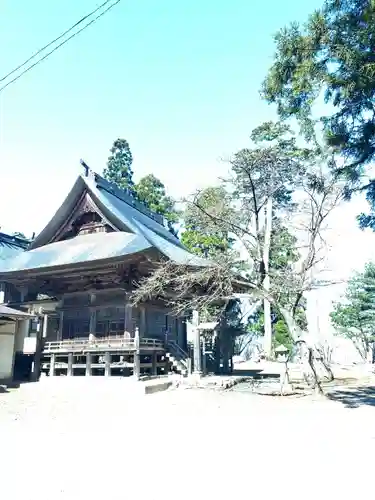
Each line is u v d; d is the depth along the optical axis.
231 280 18.34
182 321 27.25
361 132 12.46
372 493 5.18
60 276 22.77
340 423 10.02
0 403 14.22
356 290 38.69
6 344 21.27
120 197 28.92
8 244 32.66
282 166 19.09
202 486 5.48
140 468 6.34
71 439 8.54
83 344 21.06
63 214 25.30
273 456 6.98
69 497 5.11
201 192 19.66
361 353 40.81
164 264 19.64
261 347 48.88
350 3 11.32
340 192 16.75
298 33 12.34
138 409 13.08
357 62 10.78
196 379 19.78
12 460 6.84
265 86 13.35
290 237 22.53
